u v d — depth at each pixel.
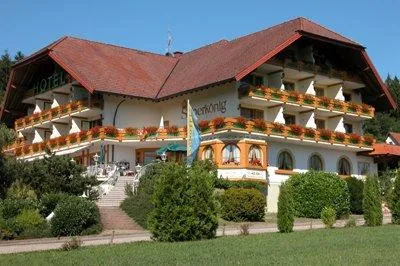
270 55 40.72
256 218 33.94
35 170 33.06
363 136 48.41
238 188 36.06
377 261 14.79
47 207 30.14
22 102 58.16
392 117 98.38
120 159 46.06
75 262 16.14
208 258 16.09
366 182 29.47
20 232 26.98
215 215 22.97
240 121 40.31
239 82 41.94
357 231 24.45
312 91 46.38
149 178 36.19
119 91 44.94
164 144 45.25
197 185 22.66
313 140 44.38
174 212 21.94
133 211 31.97
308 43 46.12
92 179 34.53
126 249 18.98
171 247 19.16
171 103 47.31
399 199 29.98
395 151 50.19
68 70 45.25
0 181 33.91
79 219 27.91
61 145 48.62
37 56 49.78
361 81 50.47
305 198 36.88
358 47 47.00
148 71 51.59
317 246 18.58
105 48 52.97
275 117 44.03
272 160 43.09
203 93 44.91
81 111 46.78
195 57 53.50
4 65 88.62
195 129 32.56
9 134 48.34
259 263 14.82
